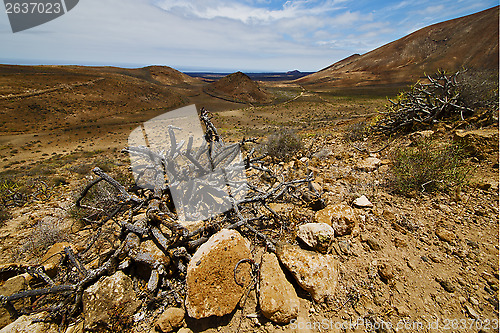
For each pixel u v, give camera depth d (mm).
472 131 4801
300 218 3270
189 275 2236
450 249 2652
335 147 7441
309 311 2242
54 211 5035
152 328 2184
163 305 2307
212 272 2229
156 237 2557
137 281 2484
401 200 3613
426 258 2590
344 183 4422
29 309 2246
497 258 2475
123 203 2771
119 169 9086
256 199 3141
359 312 2191
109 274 2385
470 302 2133
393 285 2352
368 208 3482
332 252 2768
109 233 3330
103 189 4273
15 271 2543
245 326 2164
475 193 3539
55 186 7645
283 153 6641
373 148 6512
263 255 2604
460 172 3705
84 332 2059
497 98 5789
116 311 2145
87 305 2117
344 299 2297
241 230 3143
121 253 2473
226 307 2160
